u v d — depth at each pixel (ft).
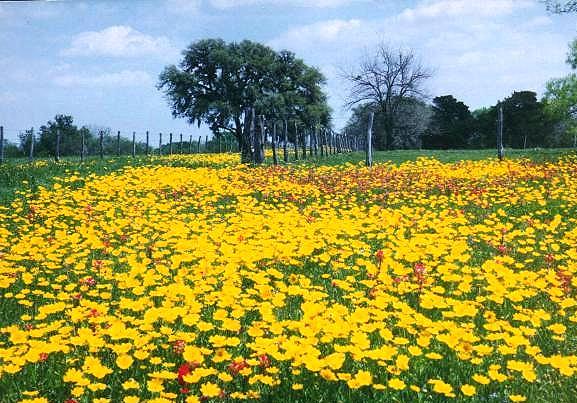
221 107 258.37
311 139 121.39
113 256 30.30
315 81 280.31
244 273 23.72
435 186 56.18
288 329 18.35
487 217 40.65
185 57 275.39
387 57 254.06
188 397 12.91
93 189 56.18
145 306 19.72
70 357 16.51
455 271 26.96
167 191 54.90
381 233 31.83
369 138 84.38
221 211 45.39
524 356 16.98
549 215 42.04
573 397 14.39
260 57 274.98
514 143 294.05
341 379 14.57
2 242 31.94
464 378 15.65
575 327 19.86
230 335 18.52
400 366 14.74
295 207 44.27
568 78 174.09
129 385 13.80
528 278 22.52
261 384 14.94
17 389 14.60
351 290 23.57
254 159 83.66
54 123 193.36
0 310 21.47
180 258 25.71
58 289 24.81
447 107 313.94
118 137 131.95
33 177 63.67
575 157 85.56
